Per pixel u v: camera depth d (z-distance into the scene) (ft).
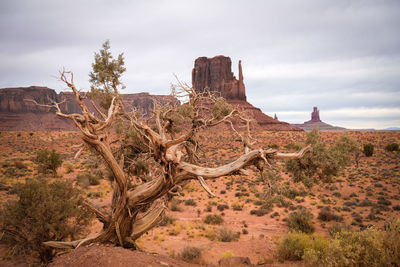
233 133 33.01
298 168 47.29
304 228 54.44
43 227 27.40
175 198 81.05
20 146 220.43
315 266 26.66
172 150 27.48
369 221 60.29
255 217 68.08
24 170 108.17
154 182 29.99
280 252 36.04
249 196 92.89
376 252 23.80
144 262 23.07
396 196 84.53
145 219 31.71
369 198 85.40
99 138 26.14
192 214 70.49
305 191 89.56
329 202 80.74
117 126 37.68
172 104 33.60
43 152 98.12
